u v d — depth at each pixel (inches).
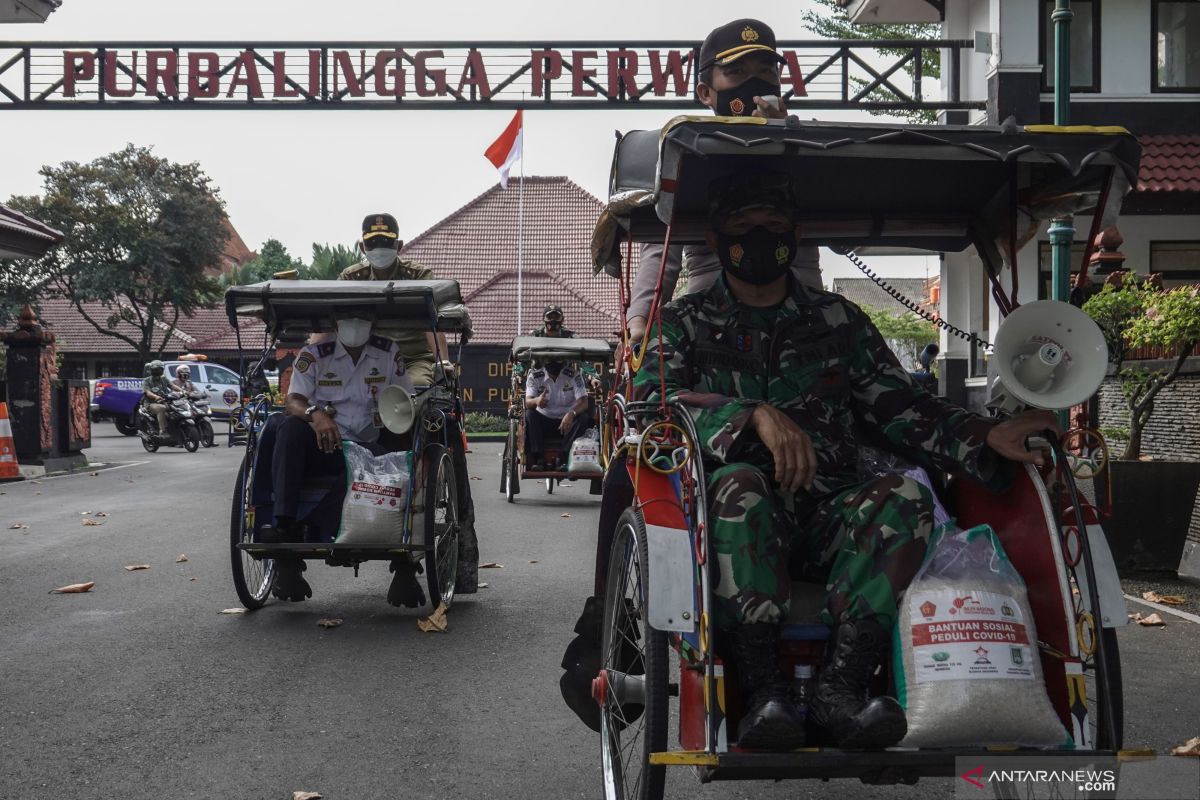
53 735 165.3
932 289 1094.4
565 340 536.7
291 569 256.7
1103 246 356.5
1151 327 284.4
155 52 589.3
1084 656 109.9
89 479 613.9
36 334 655.8
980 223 159.2
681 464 114.3
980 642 105.0
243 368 260.4
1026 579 113.7
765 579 109.7
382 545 235.6
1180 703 177.8
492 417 1344.7
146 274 1777.8
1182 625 234.7
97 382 1248.2
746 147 116.5
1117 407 374.3
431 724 171.6
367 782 146.4
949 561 110.4
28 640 226.8
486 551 353.7
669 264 163.5
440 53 589.0
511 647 222.5
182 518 431.8
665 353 131.0
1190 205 602.5
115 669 203.8
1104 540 113.7
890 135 116.4
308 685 193.5
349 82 588.4
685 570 111.7
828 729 107.4
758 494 113.3
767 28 171.9
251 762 153.9
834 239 165.6
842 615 110.8
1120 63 629.6
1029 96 597.9
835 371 133.9
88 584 281.6
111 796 141.0
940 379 688.4
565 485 601.9
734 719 110.2
